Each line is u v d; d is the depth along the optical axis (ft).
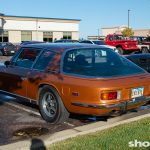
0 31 159.02
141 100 20.75
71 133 19.44
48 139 18.53
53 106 21.54
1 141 18.57
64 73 20.88
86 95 19.27
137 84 20.44
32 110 25.13
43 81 21.83
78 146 16.74
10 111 24.94
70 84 20.01
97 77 19.85
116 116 22.67
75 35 185.98
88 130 19.61
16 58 25.57
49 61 22.35
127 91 19.89
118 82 19.69
